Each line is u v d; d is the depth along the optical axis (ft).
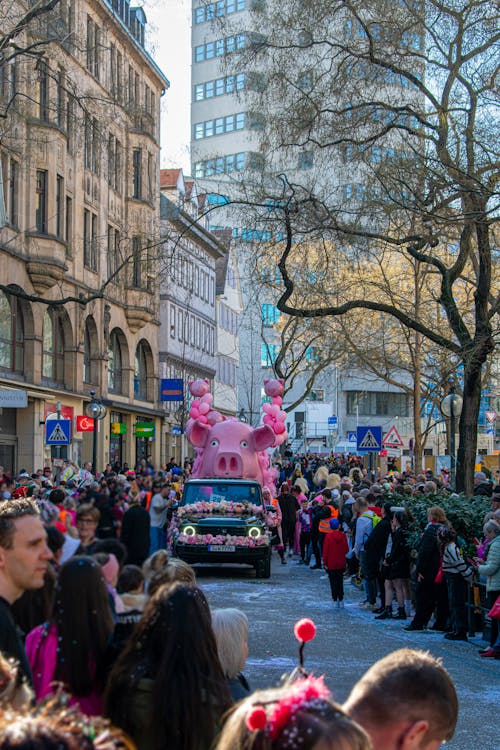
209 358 257.55
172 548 81.61
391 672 9.77
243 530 76.18
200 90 306.35
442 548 48.62
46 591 19.81
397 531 56.49
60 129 130.72
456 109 64.54
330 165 70.08
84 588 14.71
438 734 9.73
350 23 71.41
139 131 173.47
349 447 257.96
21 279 125.29
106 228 161.38
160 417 199.72
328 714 7.89
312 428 280.10
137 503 59.77
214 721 12.85
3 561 15.72
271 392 100.53
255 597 64.34
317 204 67.36
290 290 69.26
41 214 130.41
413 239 65.05
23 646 15.10
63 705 7.12
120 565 24.63
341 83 68.69
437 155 62.90
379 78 69.41
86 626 14.60
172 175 218.38
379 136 67.36
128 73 173.27
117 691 13.16
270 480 98.58
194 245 236.02
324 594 67.41
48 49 85.20
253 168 71.51
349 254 73.77
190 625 13.23
